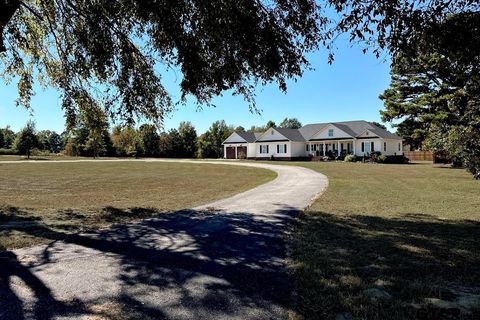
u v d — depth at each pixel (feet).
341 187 50.75
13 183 60.75
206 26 22.41
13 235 22.80
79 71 32.24
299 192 46.26
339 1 17.93
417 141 114.42
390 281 14.29
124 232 23.84
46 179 68.74
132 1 24.38
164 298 13.07
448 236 21.77
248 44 21.97
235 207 34.37
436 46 18.75
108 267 16.57
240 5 20.81
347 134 149.07
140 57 31.17
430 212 30.27
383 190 46.65
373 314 11.44
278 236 22.43
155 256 18.35
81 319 11.46
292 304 12.38
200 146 212.43
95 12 26.43
